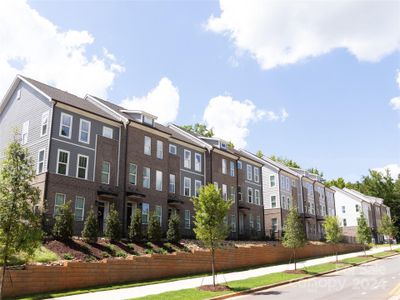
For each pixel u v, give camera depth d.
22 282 15.88
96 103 33.50
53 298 15.35
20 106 30.06
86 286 18.25
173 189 35.91
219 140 43.19
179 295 15.84
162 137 35.06
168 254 23.23
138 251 24.22
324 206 68.69
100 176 28.91
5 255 12.51
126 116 33.12
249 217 46.16
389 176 91.88
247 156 50.06
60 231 21.95
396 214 88.56
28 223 13.09
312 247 41.19
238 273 25.48
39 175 26.00
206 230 19.23
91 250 21.80
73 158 27.44
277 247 34.94
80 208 27.05
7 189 12.83
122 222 29.50
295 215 27.47
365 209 73.81
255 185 48.69
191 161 39.06
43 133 27.16
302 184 60.16
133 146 31.88
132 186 31.06
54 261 18.72
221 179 41.91
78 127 28.38
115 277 19.75
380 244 71.44
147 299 14.80
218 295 15.98
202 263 25.66
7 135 30.42
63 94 31.00
